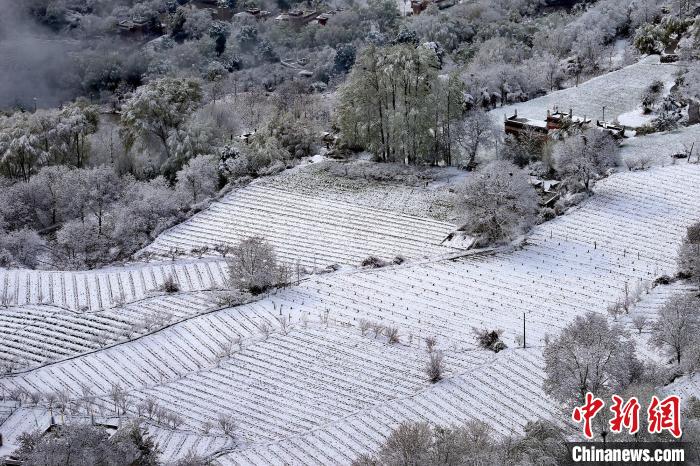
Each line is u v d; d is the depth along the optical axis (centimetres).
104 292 14162
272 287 14012
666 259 14238
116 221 16100
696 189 16062
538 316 13062
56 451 9562
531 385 11725
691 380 11212
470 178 15200
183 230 16025
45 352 12669
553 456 9562
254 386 11938
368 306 13488
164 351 12675
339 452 10750
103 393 11856
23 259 15288
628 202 15825
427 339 12544
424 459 9294
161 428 11131
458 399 11544
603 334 10906
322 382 11956
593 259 14350
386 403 11519
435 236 15238
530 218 15112
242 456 10669
